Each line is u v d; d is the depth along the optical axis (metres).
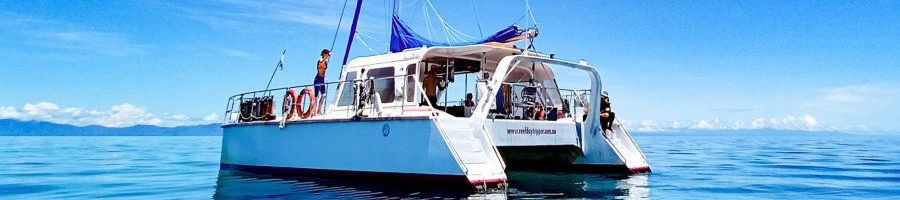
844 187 12.16
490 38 12.72
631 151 14.03
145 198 10.42
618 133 14.23
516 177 12.73
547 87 13.71
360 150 11.24
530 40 12.36
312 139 12.21
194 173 16.02
